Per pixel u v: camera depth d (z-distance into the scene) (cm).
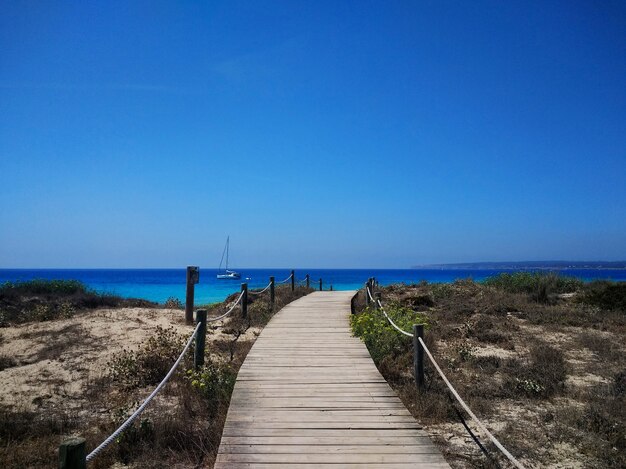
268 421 662
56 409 769
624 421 721
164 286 7000
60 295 1897
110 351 1099
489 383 909
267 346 1120
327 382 841
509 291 2088
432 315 1566
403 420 668
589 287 2089
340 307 1816
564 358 1095
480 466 589
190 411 748
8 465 572
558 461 606
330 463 538
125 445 624
